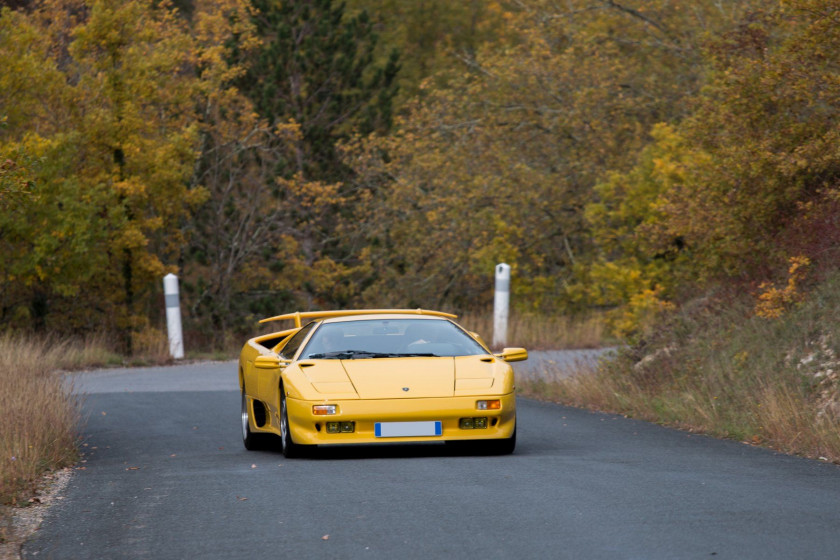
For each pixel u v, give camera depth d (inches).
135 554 888.3
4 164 1664.6
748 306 2175.2
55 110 3735.2
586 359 2635.3
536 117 4443.9
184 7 5930.1
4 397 1727.4
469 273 4475.9
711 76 2504.9
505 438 1405.0
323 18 5064.0
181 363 3671.3
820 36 2048.5
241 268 4815.5
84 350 3550.7
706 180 2292.1
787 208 2207.2
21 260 3494.1
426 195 4451.3
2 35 3592.5
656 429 1774.1
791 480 1168.8
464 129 4589.1
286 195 4756.4
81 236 3449.8
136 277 3944.4
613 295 3612.2
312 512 1023.6
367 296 4712.1
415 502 1055.0
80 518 1052.5
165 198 3885.3
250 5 4608.8
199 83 4101.9
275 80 4940.9
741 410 1756.9
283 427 1459.2
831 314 1872.5
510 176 4195.4
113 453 1644.9
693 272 2851.9
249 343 1825.8
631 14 4576.8
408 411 1373.0
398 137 4835.1
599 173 4052.7
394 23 7278.5
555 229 4195.4
